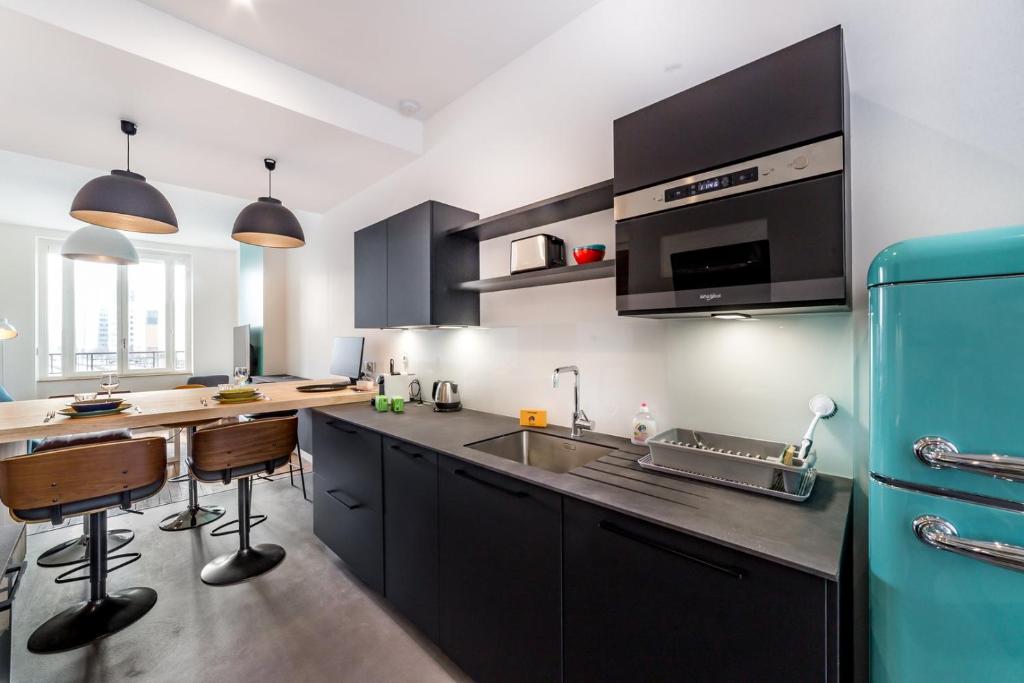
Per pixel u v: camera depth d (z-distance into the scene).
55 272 5.74
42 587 2.12
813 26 1.31
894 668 0.82
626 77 1.79
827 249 0.98
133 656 1.64
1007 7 1.02
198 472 2.06
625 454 1.53
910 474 0.80
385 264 2.59
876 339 0.85
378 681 1.54
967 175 1.07
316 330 4.61
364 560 2.05
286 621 1.86
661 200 1.27
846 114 1.05
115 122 2.40
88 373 5.97
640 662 1.03
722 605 0.89
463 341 2.58
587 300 1.91
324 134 2.59
